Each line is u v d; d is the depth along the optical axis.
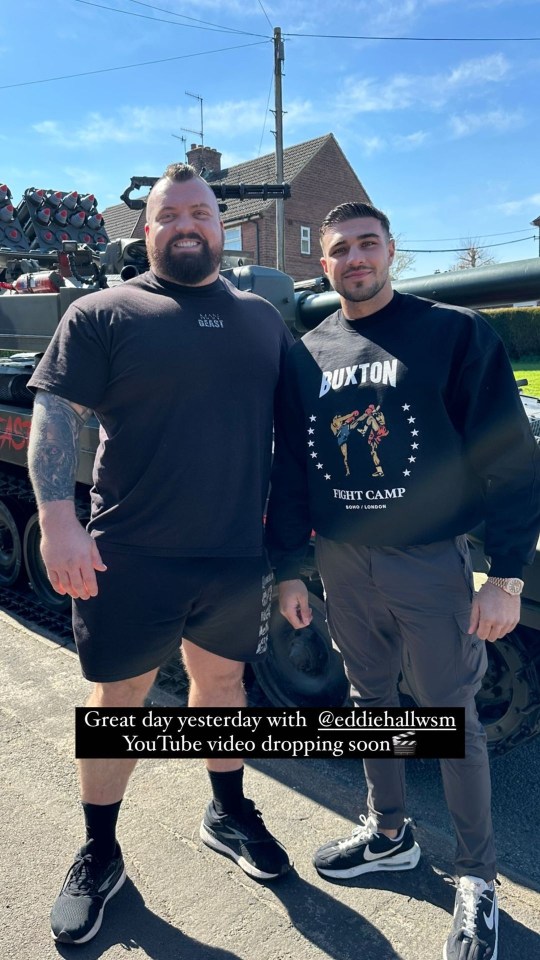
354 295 2.17
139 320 2.14
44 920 2.34
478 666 2.27
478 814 2.23
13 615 4.89
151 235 2.23
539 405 3.94
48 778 3.08
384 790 2.48
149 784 3.07
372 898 2.45
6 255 6.14
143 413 2.17
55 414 2.12
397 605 2.22
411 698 3.16
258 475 2.34
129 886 2.48
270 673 3.51
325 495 2.29
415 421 2.11
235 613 2.39
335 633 2.45
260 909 2.39
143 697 2.46
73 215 7.20
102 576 2.25
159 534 2.23
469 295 3.34
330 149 24.72
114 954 2.22
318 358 2.32
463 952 2.14
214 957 2.21
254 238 23.52
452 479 2.14
